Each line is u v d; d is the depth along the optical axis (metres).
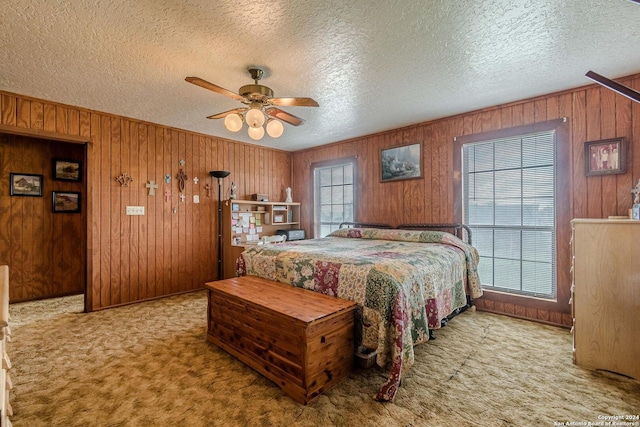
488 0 1.80
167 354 2.48
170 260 4.34
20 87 2.96
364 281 2.15
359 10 1.88
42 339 2.79
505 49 2.35
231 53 2.37
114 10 1.84
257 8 1.85
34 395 1.93
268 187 5.61
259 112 2.42
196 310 3.65
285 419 1.70
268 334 2.10
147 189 4.11
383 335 1.96
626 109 2.79
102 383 2.06
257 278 2.89
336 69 2.65
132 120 3.98
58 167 4.45
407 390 1.96
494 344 2.66
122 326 3.12
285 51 2.35
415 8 1.86
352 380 2.07
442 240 3.42
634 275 2.05
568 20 1.99
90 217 3.62
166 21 1.96
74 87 2.97
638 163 2.73
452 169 3.87
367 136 4.76
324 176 5.50
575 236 2.28
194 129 4.50
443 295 2.65
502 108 3.49
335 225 5.32
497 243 3.59
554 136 3.19
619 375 2.12
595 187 2.93
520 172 3.43
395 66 2.61
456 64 2.57
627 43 2.27
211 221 4.83
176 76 2.75
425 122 4.11
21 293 4.13
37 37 2.12
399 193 4.38
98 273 3.67
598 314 2.18
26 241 4.18
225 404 1.83
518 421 1.67
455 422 1.67
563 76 2.81
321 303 2.15
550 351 2.51
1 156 4.01
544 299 3.22
